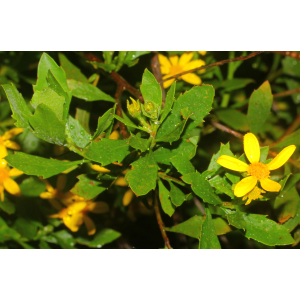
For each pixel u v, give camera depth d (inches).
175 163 8.2
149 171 8.1
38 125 8.1
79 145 8.5
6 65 12.0
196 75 12.3
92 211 11.6
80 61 11.8
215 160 8.5
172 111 8.5
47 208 11.3
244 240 11.8
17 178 11.2
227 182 8.5
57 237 11.5
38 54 11.9
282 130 14.6
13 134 11.3
